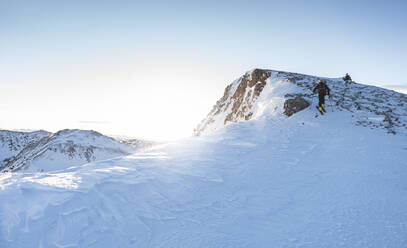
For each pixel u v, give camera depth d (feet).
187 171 27.02
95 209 17.26
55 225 15.15
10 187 18.58
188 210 18.61
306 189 22.21
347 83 91.61
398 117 49.57
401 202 19.01
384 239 14.35
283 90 83.30
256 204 19.62
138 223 16.42
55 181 20.93
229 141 44.21
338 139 40.45
